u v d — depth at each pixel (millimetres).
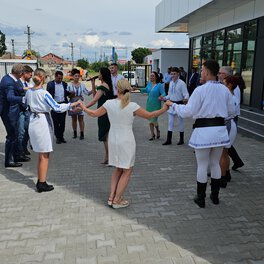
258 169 5812
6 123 5793
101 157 6715
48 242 3449
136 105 4020
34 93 4578
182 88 7398
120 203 4270
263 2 10219
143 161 6371
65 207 4305
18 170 5863
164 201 4484
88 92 8352
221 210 4203
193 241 3463
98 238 3523
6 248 3342
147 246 3365
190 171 5758
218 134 3941
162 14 18672
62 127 7898
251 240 3484
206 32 15680
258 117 9523
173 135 8961
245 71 11641
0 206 4352
